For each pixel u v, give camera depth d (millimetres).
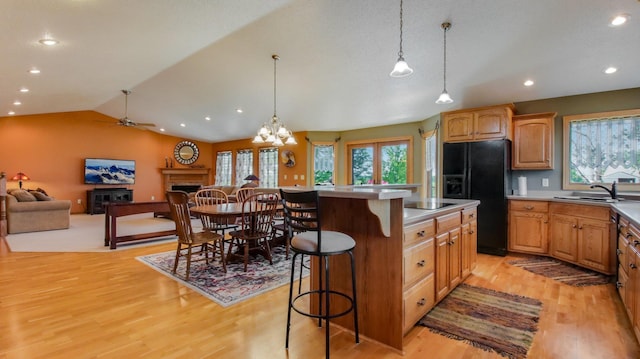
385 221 1865
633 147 3730
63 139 7816
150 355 1782
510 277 3166
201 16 2752
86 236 5164
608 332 2068
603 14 2482
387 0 2541
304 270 3375
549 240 3820
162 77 4902
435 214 2314
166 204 4676
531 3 2436
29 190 6645
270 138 4664
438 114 5453
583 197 3818
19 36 2826
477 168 4168
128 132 8812
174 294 2691
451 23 2777
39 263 3611
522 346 1907
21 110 6703
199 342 1931
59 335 1992
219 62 4066
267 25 2994
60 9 2373
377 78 4203
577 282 3016
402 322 1866
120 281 3006
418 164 6172
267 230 3721
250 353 1823
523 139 4195
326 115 6145
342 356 1804
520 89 4047
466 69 3652
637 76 3492
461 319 2258
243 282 2992
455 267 2723
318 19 2871
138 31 2957
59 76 4328
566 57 3193
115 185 8547
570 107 4121
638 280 1941
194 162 10094
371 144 6953
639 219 1924
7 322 2162
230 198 5887
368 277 2004
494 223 4055
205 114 6875
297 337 2008
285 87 4777
